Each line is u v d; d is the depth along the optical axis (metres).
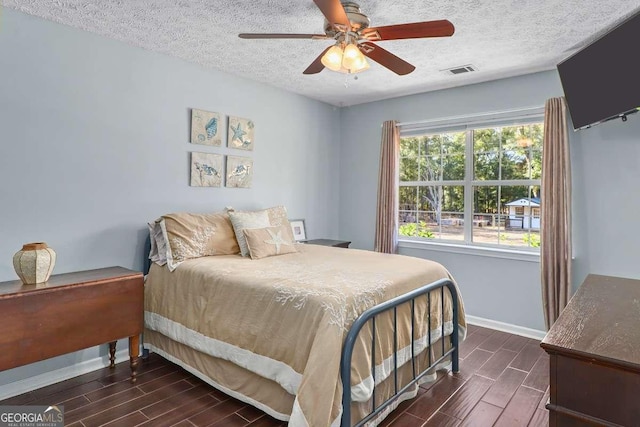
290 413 1.88
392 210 4.12
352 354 1.76
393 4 2.17
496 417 2.10
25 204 2.37
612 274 3.00
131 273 2.49
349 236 4.64
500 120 3.54
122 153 2.80
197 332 2.37
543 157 3.19
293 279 2.14
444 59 3.04
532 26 2.45
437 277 2.55
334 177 4.69
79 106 2.58
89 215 2.64
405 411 2.16
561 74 2.87
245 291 2.14
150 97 2.95
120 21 2.45
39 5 2.25
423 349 2.36
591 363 0.98
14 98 2.31
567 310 1.44
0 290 1.98
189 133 3.20
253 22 2.45
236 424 2.02
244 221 3.08
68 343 2.14
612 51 2.40
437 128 3.95
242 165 3.60
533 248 3.46
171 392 2.35
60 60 2.49
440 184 4.04
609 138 2.99
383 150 4.20
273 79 3.64
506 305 3.52
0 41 2.26
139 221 2.91
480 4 2.17
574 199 3.14
